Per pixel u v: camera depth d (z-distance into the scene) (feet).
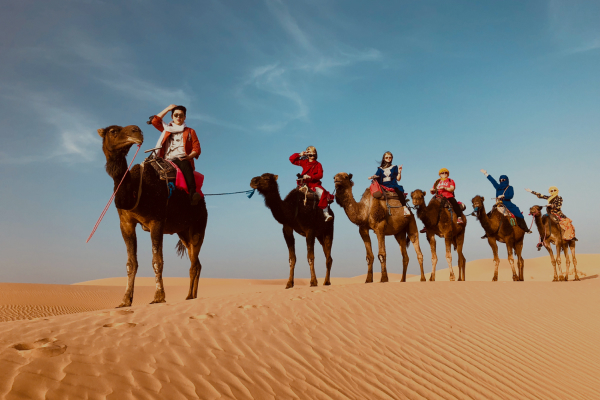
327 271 43.47
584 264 128.36
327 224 42.80
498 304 32.55
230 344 16.75
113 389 11.47
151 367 13.32
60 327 16.94
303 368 16.01
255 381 14.02
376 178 42.93
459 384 18.30
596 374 23.15
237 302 25.18
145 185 27.20
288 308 23.79
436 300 30.81
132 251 27.84
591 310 34.40
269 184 37.35
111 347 14.43
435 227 47.93
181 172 30.35
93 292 126.00
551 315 31.96
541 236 51.96
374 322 23.49
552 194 51.85
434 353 20.84
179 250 35.50
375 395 15.46
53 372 11.77
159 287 28.17
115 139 25.32
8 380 10.85
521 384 19.93
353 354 18.53
